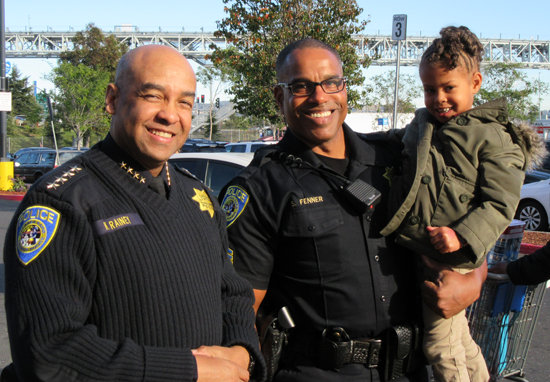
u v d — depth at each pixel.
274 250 1.83
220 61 14.79
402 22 9.43
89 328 1.19
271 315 1.84
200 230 1.49
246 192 1.83
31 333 1.11
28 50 63.62
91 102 34.91
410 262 1.93
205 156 5.40
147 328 1.27
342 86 1.89
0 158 14.55
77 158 1.38
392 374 1.79
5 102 14.19
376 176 1.93
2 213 11.00
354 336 1.76
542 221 8.84
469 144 1.83
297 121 1.87
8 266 1.20
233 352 1.43
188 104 1.47
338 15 12.79
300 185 1.81
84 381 1.12
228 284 1.62
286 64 1.89
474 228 1.71
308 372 1.76
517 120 1.98
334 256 1.76
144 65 1.41
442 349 1.86
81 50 43.28
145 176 1.42
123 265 1.26
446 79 1.95
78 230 1.22
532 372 3.51
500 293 2.44
